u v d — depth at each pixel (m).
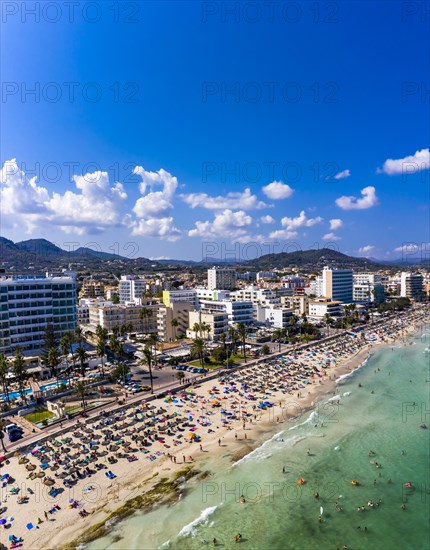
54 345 143.12
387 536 61.47
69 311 157.75
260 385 124.69
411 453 84.88
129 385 119.62
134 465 77.00
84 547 57.59
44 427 90.88
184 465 78.44
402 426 97.75
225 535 60.97
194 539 59.94
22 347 144.62
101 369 132.50
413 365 155.38
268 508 67.12
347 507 67.94
